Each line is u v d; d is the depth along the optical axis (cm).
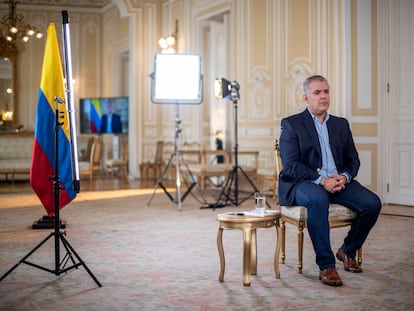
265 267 360
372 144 687
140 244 440
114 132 1307
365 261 376
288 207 352
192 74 649
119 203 724
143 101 1182
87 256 395
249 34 866
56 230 325
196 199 738
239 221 313
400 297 289
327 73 718
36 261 378
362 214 335
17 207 688
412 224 536
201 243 444
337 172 355
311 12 748
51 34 459
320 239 320
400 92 671
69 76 321
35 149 475
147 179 1131
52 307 274
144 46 1173
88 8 1434
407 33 663
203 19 1001
